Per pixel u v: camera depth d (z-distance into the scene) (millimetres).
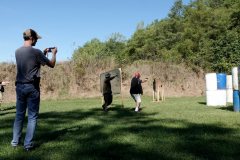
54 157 3117
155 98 16625
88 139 4129
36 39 3709
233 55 23969
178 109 8773
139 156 3123
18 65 3412
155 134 4363
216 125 5188
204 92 19453
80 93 18375
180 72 21656
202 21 44375
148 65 22219
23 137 4402
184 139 3967
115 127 5207
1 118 7477
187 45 39875
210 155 3088
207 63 24625
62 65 20375
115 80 9906
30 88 3369
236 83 7699
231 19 40250
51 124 5879
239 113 7254
